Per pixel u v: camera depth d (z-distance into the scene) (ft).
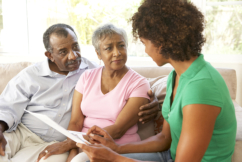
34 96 5.24
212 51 8.43
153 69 6.00
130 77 4.72
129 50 8.96
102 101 4.65
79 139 3.26
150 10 2.84
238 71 8.01
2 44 9.53
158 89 5.18
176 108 3.04
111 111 4.58
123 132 4.41
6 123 4.73
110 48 4.47
